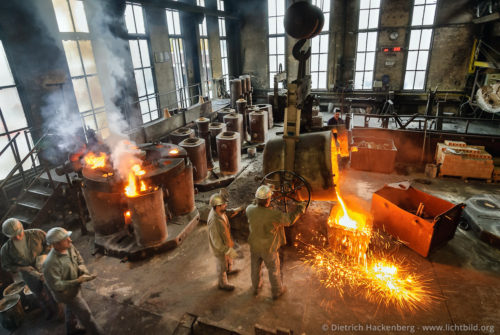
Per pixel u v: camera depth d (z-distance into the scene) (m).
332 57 16.36
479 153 7.76
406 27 14.88
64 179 6.70
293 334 3.79
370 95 16.02
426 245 4.95
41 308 4.47
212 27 14.95
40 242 4.10
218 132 9.07
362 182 8.02
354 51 16.08
